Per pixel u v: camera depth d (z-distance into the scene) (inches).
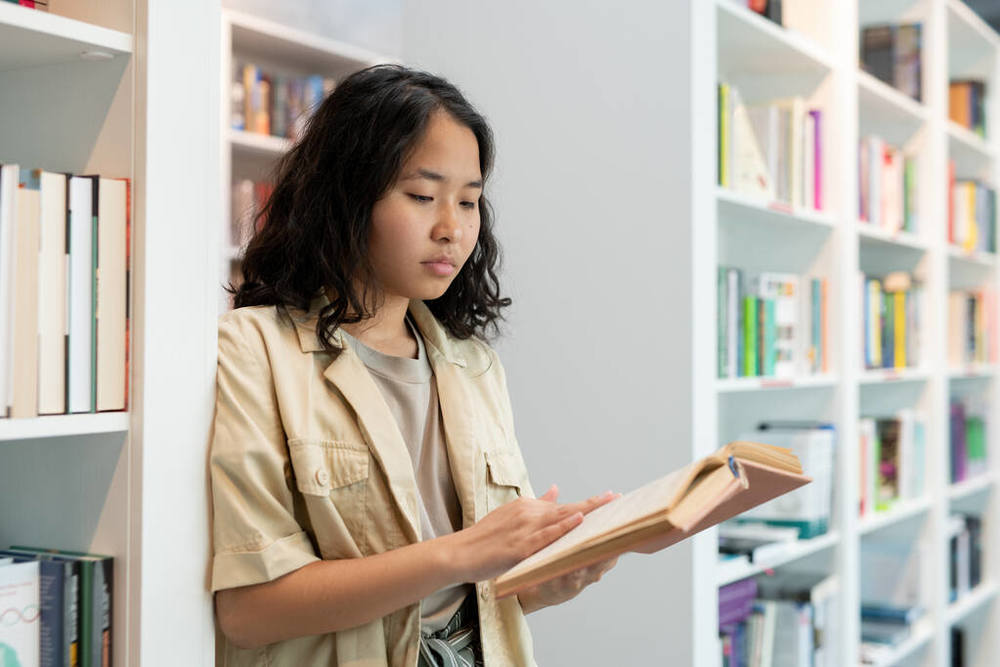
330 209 48.9
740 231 112.0
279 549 44.4
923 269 133.8
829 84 107.1
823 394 107.7
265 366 47.1
